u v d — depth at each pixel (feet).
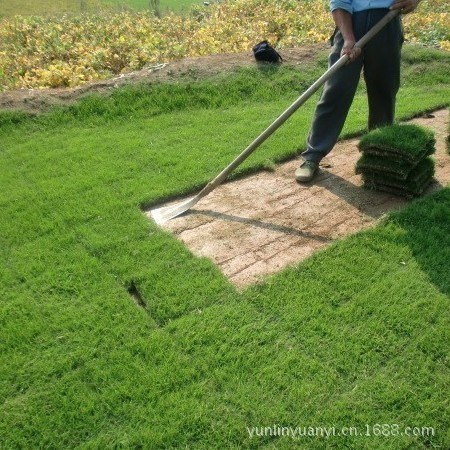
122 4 44.29
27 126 16.70
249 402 7.68
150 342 8.64
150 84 18.66
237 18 30.14
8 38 29.14
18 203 12.57
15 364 8.32
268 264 10.45
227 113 17.85
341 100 12.76
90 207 12.30
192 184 13.29
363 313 9.13
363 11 11.85
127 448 7.14
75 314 9.25
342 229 11.50
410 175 12.26
